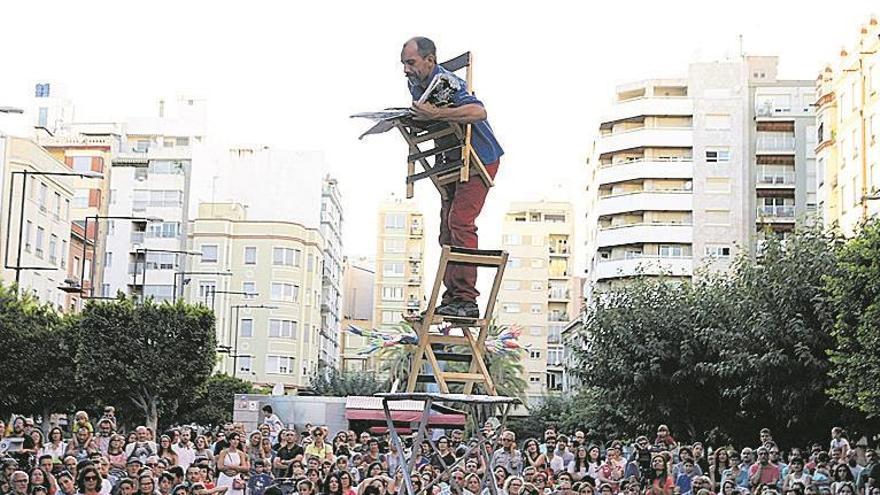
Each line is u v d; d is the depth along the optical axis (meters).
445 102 7.12
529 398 112.88
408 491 6.88
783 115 84.06
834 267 24.84
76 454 16.58
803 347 24.33
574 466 17.97
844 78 54.88
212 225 89.50
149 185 90.44
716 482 20.58
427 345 7.38
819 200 58.25
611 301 32.97
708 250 84.38
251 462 16.97
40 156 57.22
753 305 25.94
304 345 93.50
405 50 7.20
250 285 90.12
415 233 131.88
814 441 26.48
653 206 85.44
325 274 102.56
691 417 30.66
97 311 37.91
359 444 19.12
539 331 121.56
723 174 84.75
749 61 87.38
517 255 123.06
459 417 8.25
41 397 37.34
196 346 38.72
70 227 63.62
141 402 38.50
